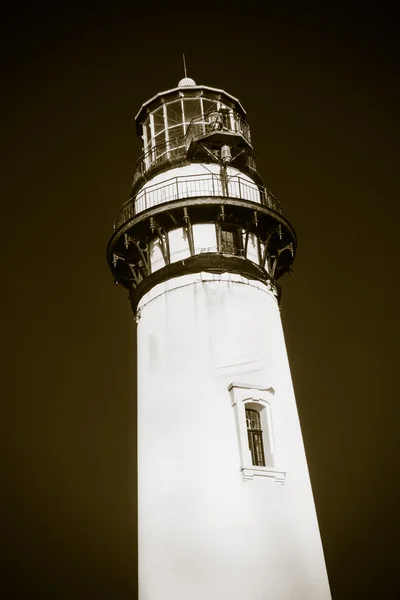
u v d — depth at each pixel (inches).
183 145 1189.1
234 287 1028.5
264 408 952.3
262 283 1070.4
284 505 883.4
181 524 861.8
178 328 1003.9
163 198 1135.0
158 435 944.3
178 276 1042.7
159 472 916.6
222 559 826.8
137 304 1092.5
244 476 877.2
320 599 845.2
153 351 1015.0
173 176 1149.7
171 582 835.4
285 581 827.4
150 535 890.1
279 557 839.7
